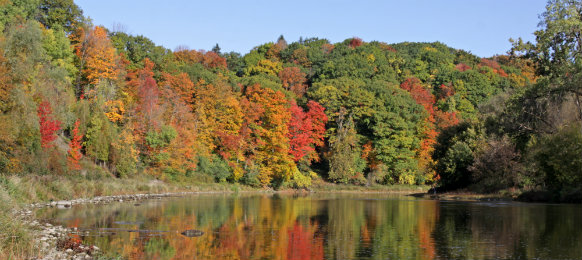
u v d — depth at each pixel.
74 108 49.41
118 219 25.62
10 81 33.81
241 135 70.75
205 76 77.94
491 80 115.62
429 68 129.38
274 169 73.00
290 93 87.88
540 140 42.75
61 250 16.23
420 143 86.69
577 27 40.31
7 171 33.62
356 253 17.08
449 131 62.16
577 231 21.69
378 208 36.34
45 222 23.34
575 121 42.84
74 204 33.03
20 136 35.84
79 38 61.00
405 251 17.23
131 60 74.62
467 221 26.12
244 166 71.25
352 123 83.25
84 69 60.69
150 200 40.31
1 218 16.77
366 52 129.00
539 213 29.62
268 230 22.83
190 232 21.36
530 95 43.66
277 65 119.25
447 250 17.36
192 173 63.19
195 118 67.31
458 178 55.94
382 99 87.06
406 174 81.88
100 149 48.81
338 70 108.38
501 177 49.62
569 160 39.44
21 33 35.22
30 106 35.66
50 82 45.94
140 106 58.94
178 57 106.12
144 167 56.19
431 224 25.03
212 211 31.66
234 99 71.69
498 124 48.00
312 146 83.19
